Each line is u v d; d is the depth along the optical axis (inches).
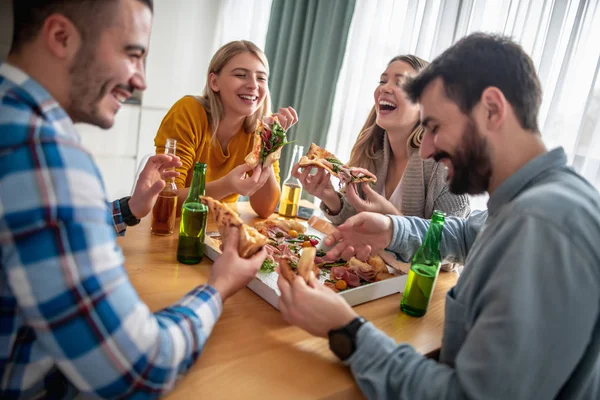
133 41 25.5
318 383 30.0
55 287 21.6
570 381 28.8
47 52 24.4
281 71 128.6
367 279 45.6
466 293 31.4
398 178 74.6
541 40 81.0
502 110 29.9
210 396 27.0
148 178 47.2
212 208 37.5
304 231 57.7
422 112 33.5
